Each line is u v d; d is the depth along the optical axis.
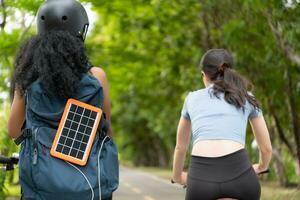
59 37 4.47
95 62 28.44
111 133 4.57
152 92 50.84
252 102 5.18
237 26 19.50
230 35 19.70
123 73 35.59
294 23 16.88
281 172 27.50
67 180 4.17
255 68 21.64
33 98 4.40
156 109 57.41
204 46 26.73
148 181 33.03
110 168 4.32
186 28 27.75
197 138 5.10
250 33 19.50
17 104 4.57
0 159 4.79
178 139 5.42
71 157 4.23
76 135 4.29
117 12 26.92
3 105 16.88
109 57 30.06
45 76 4.34
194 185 4.86
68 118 4.31
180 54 31.02
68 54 4.42
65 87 4.34
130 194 22.48
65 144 4.26
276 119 22.98
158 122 55.84
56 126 4.34
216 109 5.13
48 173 4.18
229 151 4.89
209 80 5.39
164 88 42.44
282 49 18.81
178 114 45.84
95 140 4.34
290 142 25.16
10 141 13.77
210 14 22.11
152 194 22.42
